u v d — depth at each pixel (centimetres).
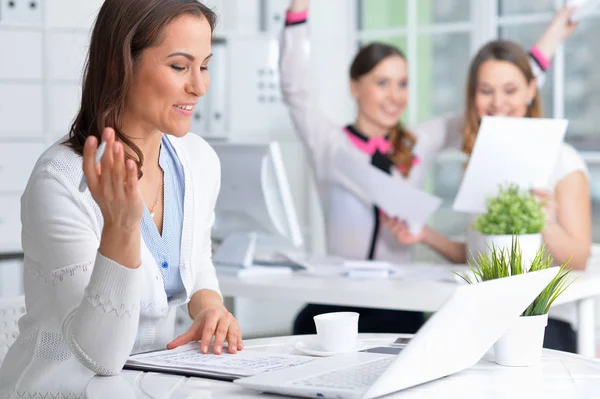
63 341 177
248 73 509
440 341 148
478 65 346
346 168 367
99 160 148
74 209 171
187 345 190
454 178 519
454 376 161
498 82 341
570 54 480
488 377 161
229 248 327
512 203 285
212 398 147
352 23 559
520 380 158
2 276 450
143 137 188
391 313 354
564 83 483
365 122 378
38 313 179
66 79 461
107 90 179
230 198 320
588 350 285
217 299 210
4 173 451
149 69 176
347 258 364
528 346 169
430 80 529
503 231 282
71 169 174
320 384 145
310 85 387
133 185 150
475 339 157
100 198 151
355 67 378
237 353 182
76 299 167
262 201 312
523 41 495
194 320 196
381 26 548
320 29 556
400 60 375
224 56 500
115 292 157
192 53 176
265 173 308
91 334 158
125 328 159
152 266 186
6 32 448
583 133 480
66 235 170
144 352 185
